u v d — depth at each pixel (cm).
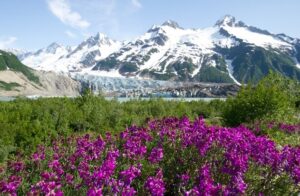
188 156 1083
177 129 1384
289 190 962
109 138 1327
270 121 2573
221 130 1190
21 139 2031
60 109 2734
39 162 1143
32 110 2655
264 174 1001
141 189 895
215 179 932
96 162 1103
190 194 741
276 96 2700
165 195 1008
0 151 1736
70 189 887
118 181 795
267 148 1074
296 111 3766
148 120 1791
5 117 2480
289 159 971
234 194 761
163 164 1068
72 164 1075
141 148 1084
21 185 966
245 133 1312
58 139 1630
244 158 964
